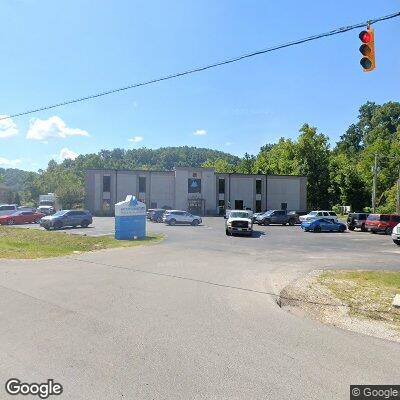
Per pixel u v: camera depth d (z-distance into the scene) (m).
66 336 6.59
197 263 15.58
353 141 143.75
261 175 71.50
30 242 23.66
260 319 7.97
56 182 109.50
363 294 10.73
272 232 35.09
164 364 5.51
